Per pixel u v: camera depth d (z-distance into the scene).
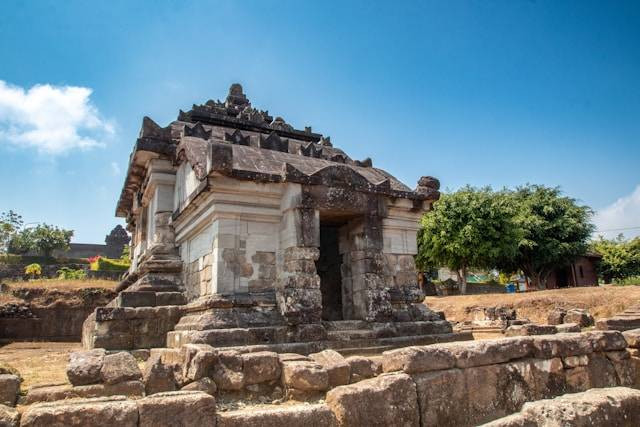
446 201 36.75
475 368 6.44
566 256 42.84
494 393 6.48
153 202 15.05
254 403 5.88
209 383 5.83
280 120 18.61
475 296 31.58
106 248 67.38
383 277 11.63
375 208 11.88
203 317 9.52
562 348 7.38
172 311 11.17
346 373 6.32
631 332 8.56
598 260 55.91
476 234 34.88
